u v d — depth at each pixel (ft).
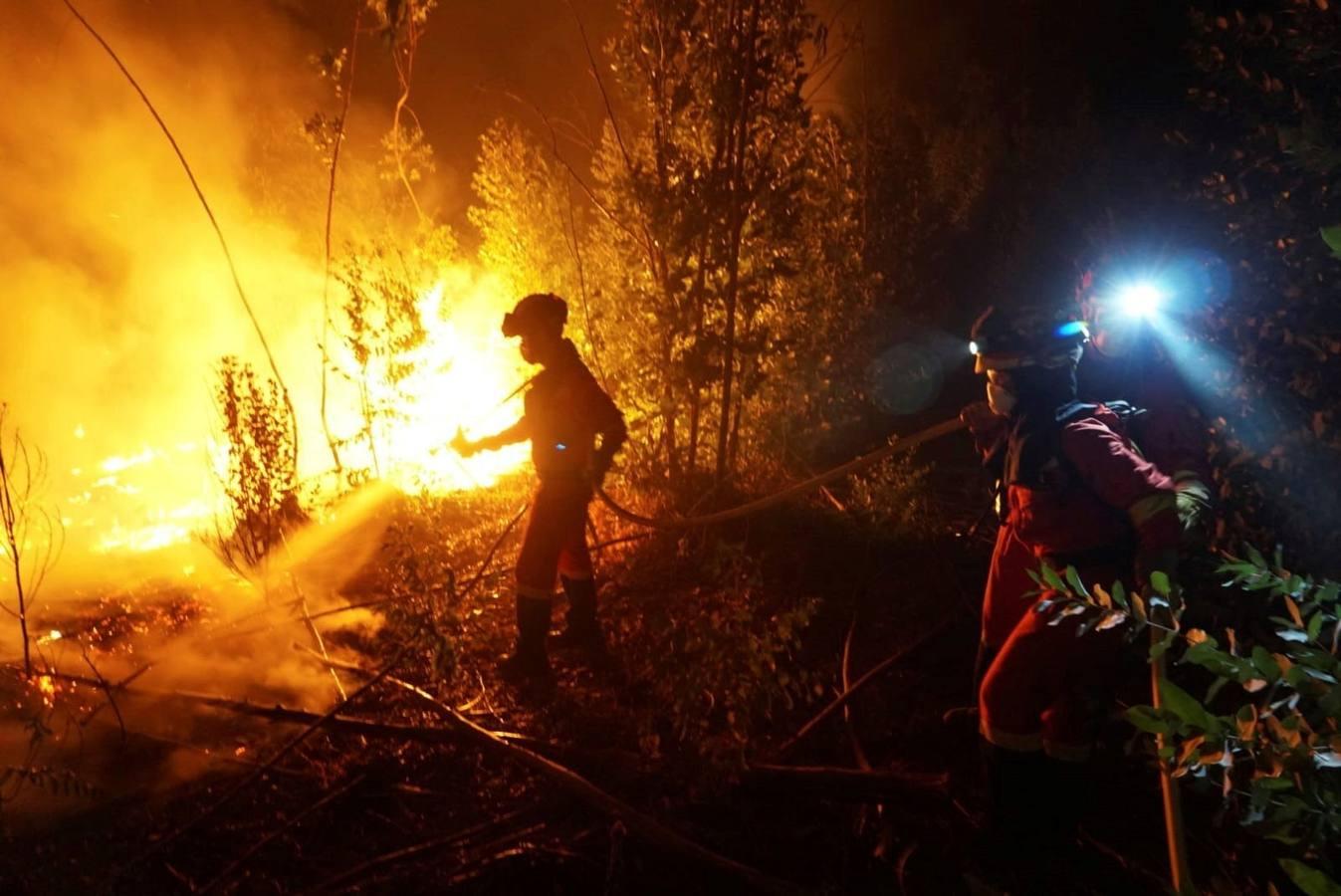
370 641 16.79
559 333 15.87
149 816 12.37
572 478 15.47
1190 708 6.58
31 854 11.73
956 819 11.88
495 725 14.32
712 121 20.31
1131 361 11.96
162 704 14.76
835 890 10.80
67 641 16.75
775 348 21.25
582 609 16.19
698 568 19.04
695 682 12.87
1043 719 10.86
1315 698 6.41
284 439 18.84
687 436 23.02
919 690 14.98
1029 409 10.70
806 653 16.19
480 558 19.80
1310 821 6.43
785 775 12.53
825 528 20.79
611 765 12.99
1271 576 7.04
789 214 20.90
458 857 11.59
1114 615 7.58
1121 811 12.03
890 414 30.81
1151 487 9.90
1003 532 12.10
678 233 20.07
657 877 11.24
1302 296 12.92
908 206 32.76
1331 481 12.98
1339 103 11.47
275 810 12.51
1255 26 12.25
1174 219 14.07
